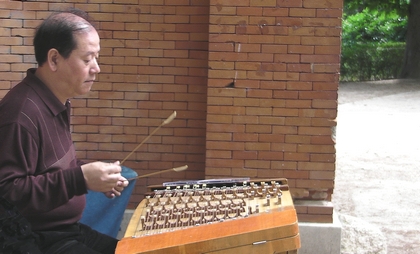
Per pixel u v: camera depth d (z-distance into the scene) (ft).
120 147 15.72
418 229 18.08
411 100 45.98
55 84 8.90
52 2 15.40
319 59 14.25
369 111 40.75
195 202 10.03
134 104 15.58
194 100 15.52
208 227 8.54
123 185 9.02
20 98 8.53
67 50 8.57
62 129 9.11
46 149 8.66
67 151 9.17
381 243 16.10
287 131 14.51
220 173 14.73
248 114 14.51
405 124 35.63
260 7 14.16
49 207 8.37
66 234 9.18
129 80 15.52
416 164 26.35
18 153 8.22
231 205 9.61
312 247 14.65
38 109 8.57
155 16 15.33
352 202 20.77
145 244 8.17
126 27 15.37
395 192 22.09
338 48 14.19
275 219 8.53
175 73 15.47
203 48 15.35
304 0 14.10
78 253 8.93
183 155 15.69
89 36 8.70
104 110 15.61
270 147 14.58
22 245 8.18
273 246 8.20
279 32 14.21
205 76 15.42
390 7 61.36
